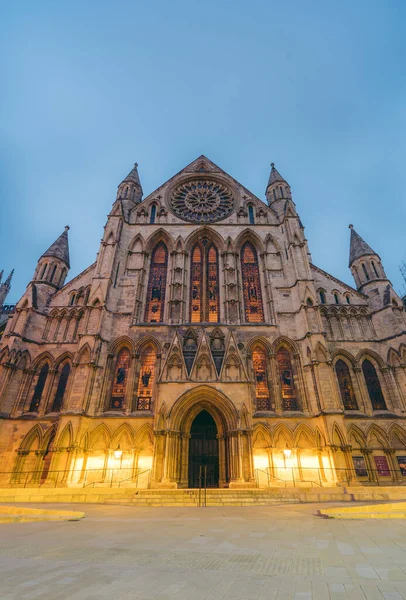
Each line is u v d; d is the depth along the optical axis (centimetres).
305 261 4350
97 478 3131
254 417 3453
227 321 4031
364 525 1409
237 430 3136
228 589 666
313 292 4053
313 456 3284
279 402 3556
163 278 4484
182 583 702
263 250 4634
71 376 3594
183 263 4478
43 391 3634
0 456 3259
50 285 4425
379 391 3747
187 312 4175
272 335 3944
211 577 745
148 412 3475
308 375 3622
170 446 3098
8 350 3669
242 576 751
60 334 4009
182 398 3294
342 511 1722
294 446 3312
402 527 1352
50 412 3541
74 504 2355
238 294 4303
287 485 3139
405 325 3922
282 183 5425
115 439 3322
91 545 1065
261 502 2428
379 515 1655
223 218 5003
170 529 1362
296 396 3641
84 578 734
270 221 5012
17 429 3409
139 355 3778
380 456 3356
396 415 3534
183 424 3331
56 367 3775
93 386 3484
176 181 5422
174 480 2997
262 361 3844
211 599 609
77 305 4231
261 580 722
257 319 4197
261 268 4584
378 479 3228
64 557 918
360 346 3962
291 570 795
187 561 878
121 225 4725
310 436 3366
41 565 840
